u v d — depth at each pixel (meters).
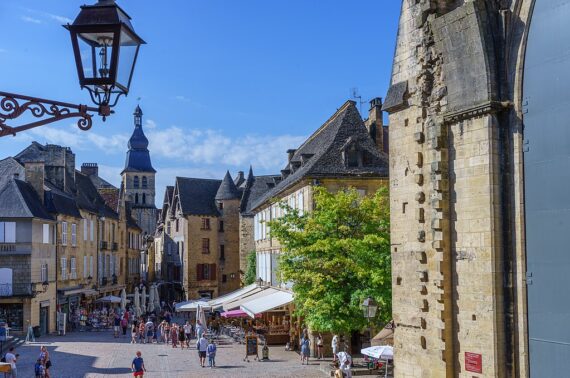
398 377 15.66
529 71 11.95
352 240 26.45
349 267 26.23
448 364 13.38
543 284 11.57
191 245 76.81
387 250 26.64
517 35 12.20
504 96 12.39
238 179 91.25
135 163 127.88
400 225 15.70
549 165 11.46
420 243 14.69
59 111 7.55
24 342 40.84
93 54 7.61
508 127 12.37
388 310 26.14
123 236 74.81
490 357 12.34
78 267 55.66
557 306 11.25
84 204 59.03
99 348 38.56
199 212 77.44
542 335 11.58
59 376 28.47
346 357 24.89
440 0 14.09
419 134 14.56
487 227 12.44
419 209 14.63
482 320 12.57
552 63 11.41
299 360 33.78
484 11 12.46
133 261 83.06
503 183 12.39
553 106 11.39
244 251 74.44
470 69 12.76
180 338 39.69
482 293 12.57
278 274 29.92
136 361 25.66
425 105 14.52
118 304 69.31
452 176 13.41
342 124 40.28
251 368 30.98
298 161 45.28
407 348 15.30
